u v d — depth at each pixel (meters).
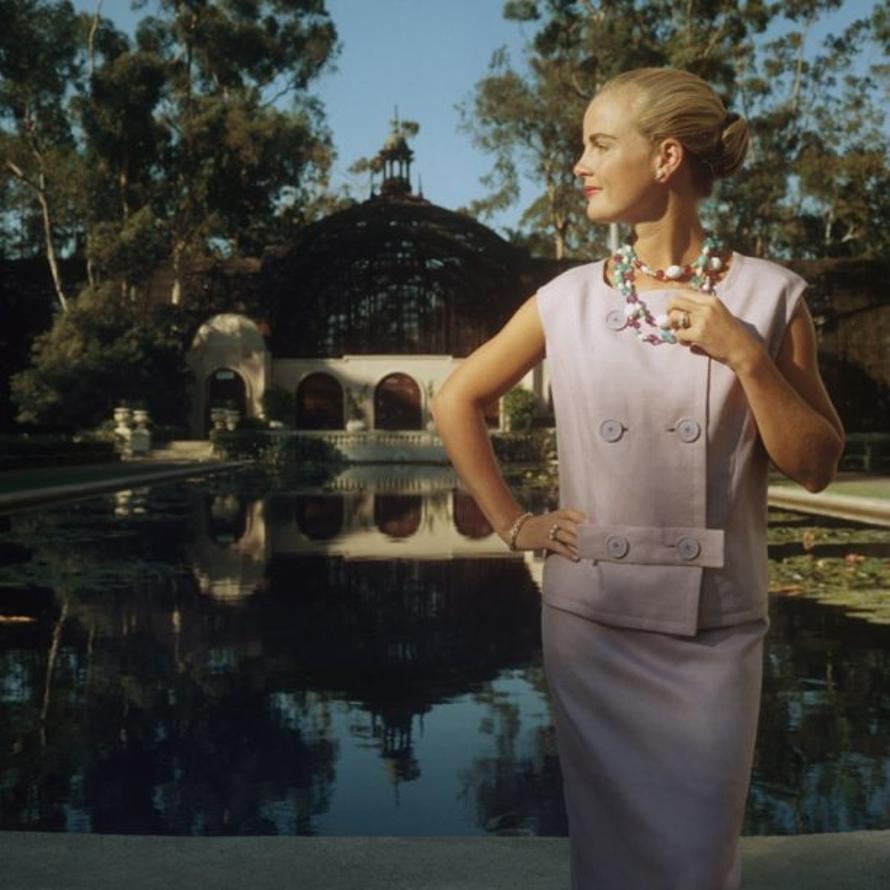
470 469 1.58
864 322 49.47
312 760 3.91
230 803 3.42
